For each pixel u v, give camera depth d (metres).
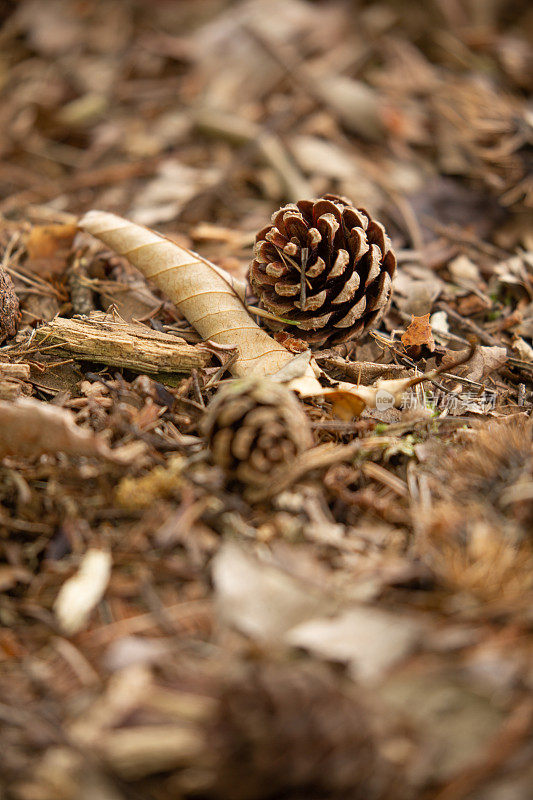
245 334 0.68
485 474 0.64
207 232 0.78
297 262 0.68
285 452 0.63
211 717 0.59
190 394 0.67
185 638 0.61
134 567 0.62
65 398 0.67
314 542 0.63
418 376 0.67
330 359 0.68
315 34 0.95
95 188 0.84
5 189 0.84
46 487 0.64
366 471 0.65
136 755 0.59
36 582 0.62
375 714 0.59
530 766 0.59
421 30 0.95
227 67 0.93
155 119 0.89
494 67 0.88
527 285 0.73
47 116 0.90
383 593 0.62
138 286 0.72
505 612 0.61
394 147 0.84
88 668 0.61
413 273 0.74
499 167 0.80
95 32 1.00
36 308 0.71
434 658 0.60
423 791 0.59
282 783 0.58
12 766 0.59
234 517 0.63
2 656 0.61
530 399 0.68
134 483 0.63
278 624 0.61
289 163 0.84
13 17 1.00
